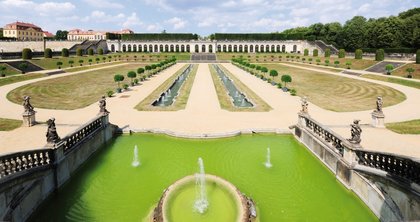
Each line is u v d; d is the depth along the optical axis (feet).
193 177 41.70
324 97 116.26
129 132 71.15
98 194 44.34
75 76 189.47
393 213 36.88
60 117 82.94
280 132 71.10
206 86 146.51
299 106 98.58
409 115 85.51
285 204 41.88
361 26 421.18
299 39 475.31
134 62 328.08
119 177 49.39
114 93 125.08
